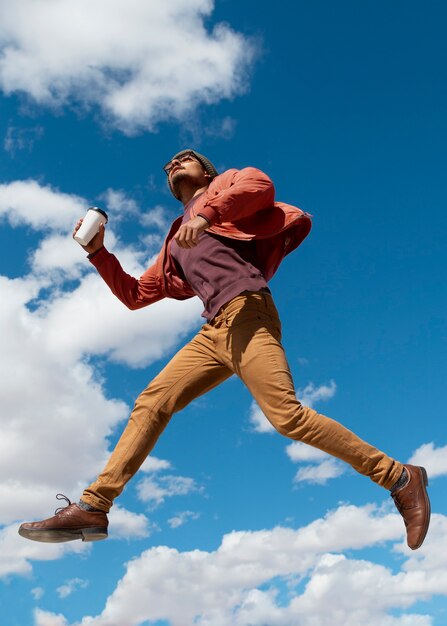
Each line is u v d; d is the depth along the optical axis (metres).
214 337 3.90
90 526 3.75
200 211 3.75
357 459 3.58
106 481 3.81
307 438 3.62
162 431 3.96
